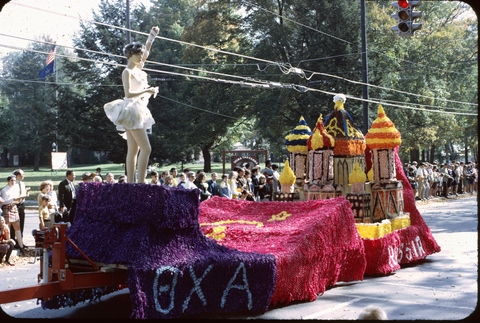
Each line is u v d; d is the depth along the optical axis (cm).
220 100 3809
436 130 4134
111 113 759
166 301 683
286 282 834
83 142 3897
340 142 1164
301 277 863
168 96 4066
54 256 681
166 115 4003
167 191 702
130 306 880
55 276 693
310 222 912
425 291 980
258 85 1880
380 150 1197
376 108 3434
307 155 1238
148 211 697
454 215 2406
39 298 672
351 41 3422
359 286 1018
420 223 1265
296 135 1240
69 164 6831
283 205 1009
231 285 750
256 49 3653
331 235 923
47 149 6062
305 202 994
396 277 1102
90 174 1404
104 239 716
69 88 4059
